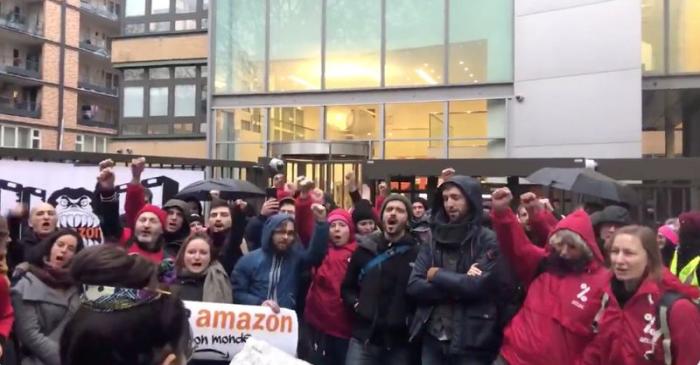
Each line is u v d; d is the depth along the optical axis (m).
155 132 26.12
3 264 4.05
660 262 3.39
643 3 14.44
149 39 26.05
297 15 17.05
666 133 18.64
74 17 47.47
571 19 14.39
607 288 3.75
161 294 1.98
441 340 4.43
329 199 7.59
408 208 5.11
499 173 10.67
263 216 6.32
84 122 48.12
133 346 1.84
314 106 16.80
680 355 3.16
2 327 3.92
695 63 14.09
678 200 9.77
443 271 4.36
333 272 5.69
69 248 4.09
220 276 4.73
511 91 15.15
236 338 4.52
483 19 15.45
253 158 17.23
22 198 6.58
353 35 16.55
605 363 3.63
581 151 14.19
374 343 4.96
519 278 4.33
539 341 3.93
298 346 5.80
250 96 17.38
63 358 1.87
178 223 5.39
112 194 5.41
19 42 44.78
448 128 15.70
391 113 16.19
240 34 17.59
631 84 13.68
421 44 15.95
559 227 4.02
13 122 42.47
